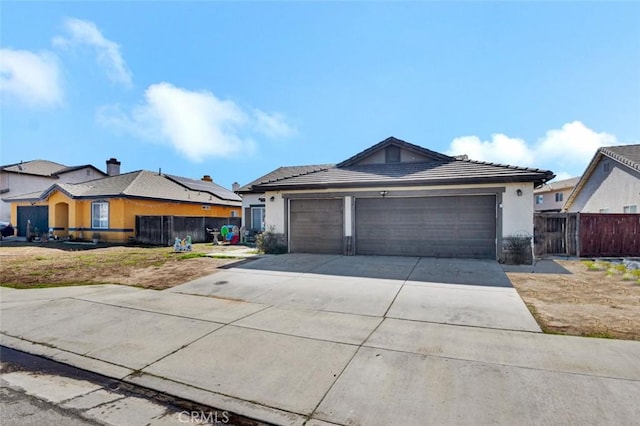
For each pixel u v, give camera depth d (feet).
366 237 39.50
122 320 17.48
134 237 61.67
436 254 37.14
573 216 39.60
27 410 9.67
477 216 35.78
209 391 10.62
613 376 10.87
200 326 16.44
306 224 42.01
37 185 84.33
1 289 24.44
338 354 13.02
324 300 20.88
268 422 9.07
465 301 20.18
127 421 9.14
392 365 11.99
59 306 19.99
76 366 12.56
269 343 14.24
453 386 10.45
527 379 10.77
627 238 39.37
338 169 45.01
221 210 85.92
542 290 22.70
